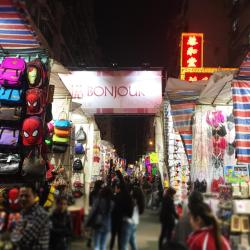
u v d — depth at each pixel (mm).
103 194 8609
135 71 19297
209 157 13992
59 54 37219
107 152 34094
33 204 6188
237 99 11195
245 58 10422
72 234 8258
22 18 9492
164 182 17672
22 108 11172
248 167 12141
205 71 23781
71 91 19062
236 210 7480
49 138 13609
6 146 10898
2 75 10773
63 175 14797
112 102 19016
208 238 5152
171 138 16234
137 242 10898
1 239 6094
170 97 14320
